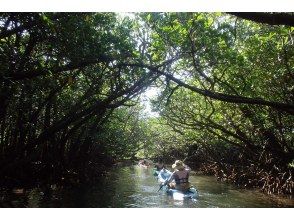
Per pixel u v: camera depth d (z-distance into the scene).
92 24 11.70
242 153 21.56
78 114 11.66
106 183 22.00
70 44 10.81
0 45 9.26
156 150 50.59
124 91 11.98
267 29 12.28
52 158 18.64
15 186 16.05
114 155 35.31
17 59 9.91
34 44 10.91
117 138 30.42
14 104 13.76
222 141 22.03
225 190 19.64
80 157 22.75
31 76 9.52
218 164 25.44
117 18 14.20
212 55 9.34
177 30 9.55
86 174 22.56
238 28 12.80
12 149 14.87
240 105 14.25
